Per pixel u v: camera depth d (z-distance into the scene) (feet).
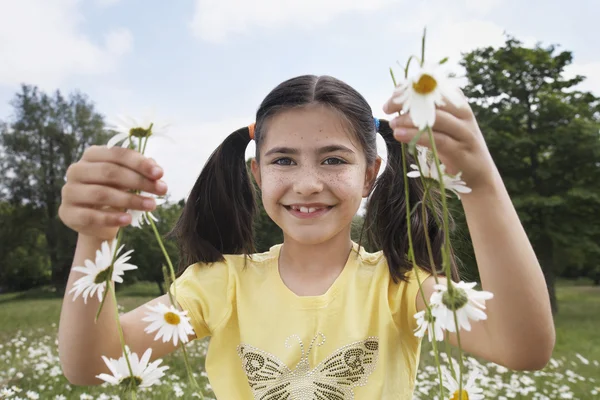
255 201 6.31
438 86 2.35
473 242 3.46
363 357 4.79
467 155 3.02
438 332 2.73
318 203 4.49
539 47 56.95
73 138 100.73
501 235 3.32
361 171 4.76
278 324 5.01
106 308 3.97
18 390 12.58
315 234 4.53
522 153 54.44
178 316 3.19
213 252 5.71
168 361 18.66
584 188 51.39
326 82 4.79
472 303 2.70
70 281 3.81
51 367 16.22
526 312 3.39
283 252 5.43
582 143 51.44
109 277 3.14
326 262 5.22
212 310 5.19
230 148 6.15
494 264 3.38
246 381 5.01
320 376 4.80
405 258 5.07
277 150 4.58
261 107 5.01
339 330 4.91
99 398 11.44
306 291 5.14
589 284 112.06
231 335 5.16
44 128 98.27
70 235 95.55
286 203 4.58
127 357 3.14
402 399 4.67
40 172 96.99
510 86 54.54
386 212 5.33
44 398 12.75
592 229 50.90
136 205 3.10
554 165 53.11
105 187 3.09
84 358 3.93
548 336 3.49
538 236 50.14
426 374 15.11
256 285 5.29
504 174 54.03
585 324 38.58
